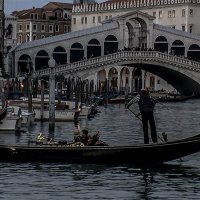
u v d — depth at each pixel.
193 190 28.52
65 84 102.81
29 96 58.66
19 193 27.56
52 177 30.78
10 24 143.12
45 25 171.62
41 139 35.88
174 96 112.31
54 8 174.75
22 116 54.81
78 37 121.38
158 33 126.56
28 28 170.00
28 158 34.06
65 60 121.38
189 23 145.00
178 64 113.31
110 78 138.62
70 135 50.31
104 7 157.62
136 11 124.06
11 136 48.16
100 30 122.69
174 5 146.50
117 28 123.62
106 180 30.31
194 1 145.38
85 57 121.25
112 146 33.31
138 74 139.12
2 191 27.88
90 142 34.72
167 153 32.72
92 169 32.72
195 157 36.84
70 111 63.78
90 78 132.50
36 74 101.69
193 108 93.00
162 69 117.50
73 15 165.88
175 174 31.84
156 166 33.72
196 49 126.75
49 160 33.94
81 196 27.22
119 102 100.56
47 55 120.00
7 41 132.88
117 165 33.59
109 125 61.88
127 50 111.12
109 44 123.81
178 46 126.62
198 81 114.75
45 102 68.69
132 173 31.88
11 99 74.75
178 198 27.08
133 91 135.00
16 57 118.31
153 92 122.00
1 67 102.00
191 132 55.34
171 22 147.38
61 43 120.44
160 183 29.83
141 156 33.03
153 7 150.25
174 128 59.56
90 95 96.94
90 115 72.88
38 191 28.00
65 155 33.78
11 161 34.22
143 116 35.09
